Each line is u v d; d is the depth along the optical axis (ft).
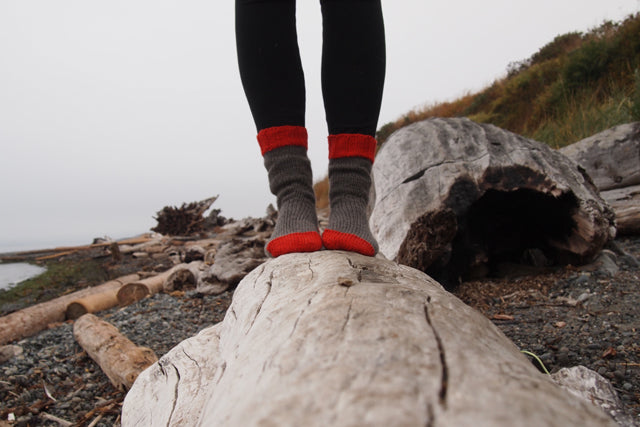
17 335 11.74
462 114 45.68
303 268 3.66
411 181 9.52
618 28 28.84
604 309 7.14
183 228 44.75
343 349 1.80
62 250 43.14
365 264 3.59
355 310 2.18
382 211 9.97
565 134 20.33
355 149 4.77
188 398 3.63
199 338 4.59
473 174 8.89
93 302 13.85
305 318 2.27
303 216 4.84
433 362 1.62
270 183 5.09
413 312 2.16
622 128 13.97
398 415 1.28
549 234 9.69
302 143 4.91
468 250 9.37
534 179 8.61
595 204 8.60
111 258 32.24
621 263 9.30
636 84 17.97
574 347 5.98
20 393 7.73
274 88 4.60
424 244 8.15
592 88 25.54
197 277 15.58
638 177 13.15
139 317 11.57
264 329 2.57
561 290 8.36
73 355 9.25
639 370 5.16
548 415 1.29
